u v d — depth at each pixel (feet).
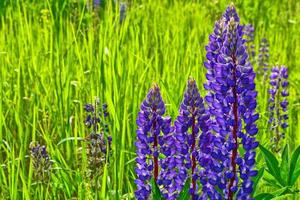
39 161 16.88
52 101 23.18
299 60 30.25
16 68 25.68
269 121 20.52
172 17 34.27
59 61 24.82
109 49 24.81
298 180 17.83
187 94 12.14
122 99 21.56
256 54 30.60
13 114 21.98
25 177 18.88
